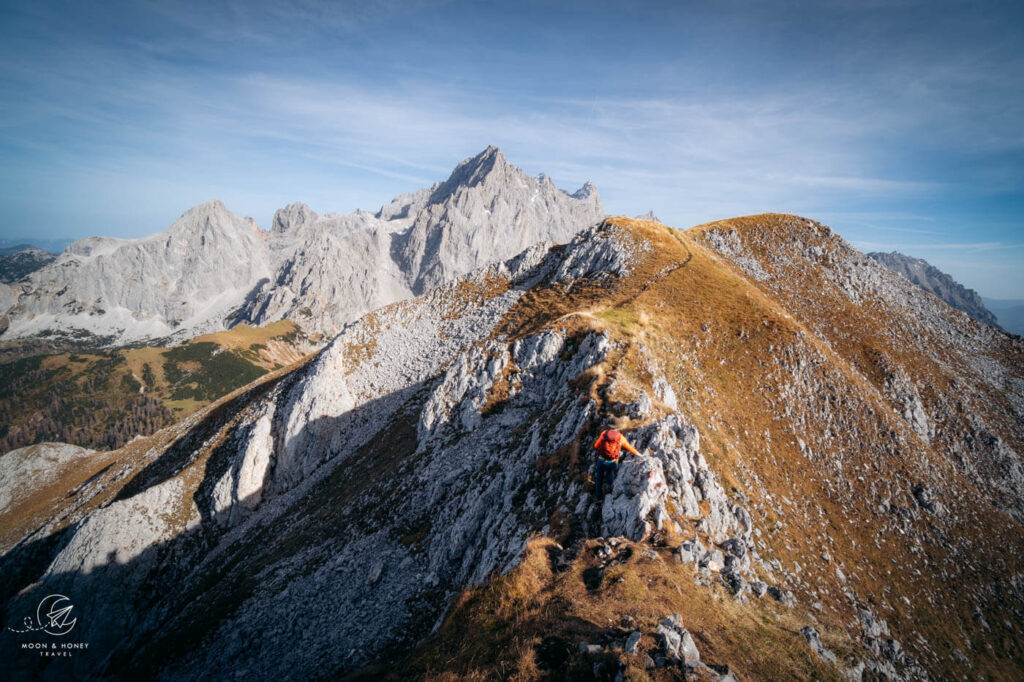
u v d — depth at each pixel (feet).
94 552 259.39
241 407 386.32
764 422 187.52
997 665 135.23
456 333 336.90
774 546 123.85
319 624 146.72
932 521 175.11
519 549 89.45
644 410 119.03
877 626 123.85
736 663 55.67
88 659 241.96
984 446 236.84
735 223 393.09
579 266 331.16
